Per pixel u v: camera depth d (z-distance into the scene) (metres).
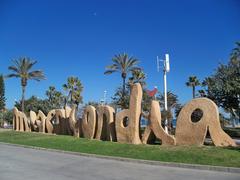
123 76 62.97
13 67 65.62
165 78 38.62
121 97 65.88
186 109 25.12
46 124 43.91
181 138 25.06
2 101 95.94
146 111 58.81
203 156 20.05
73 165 19.44
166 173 16.42
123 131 29.20
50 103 92.50
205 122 24.08
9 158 22.80
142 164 20.08
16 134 43.34
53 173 16.38
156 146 25.05
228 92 46.72
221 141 23.44
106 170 17.48
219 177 15.14
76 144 29.52
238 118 54.47
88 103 79.38
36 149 30.00
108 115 31.70
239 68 48.56
